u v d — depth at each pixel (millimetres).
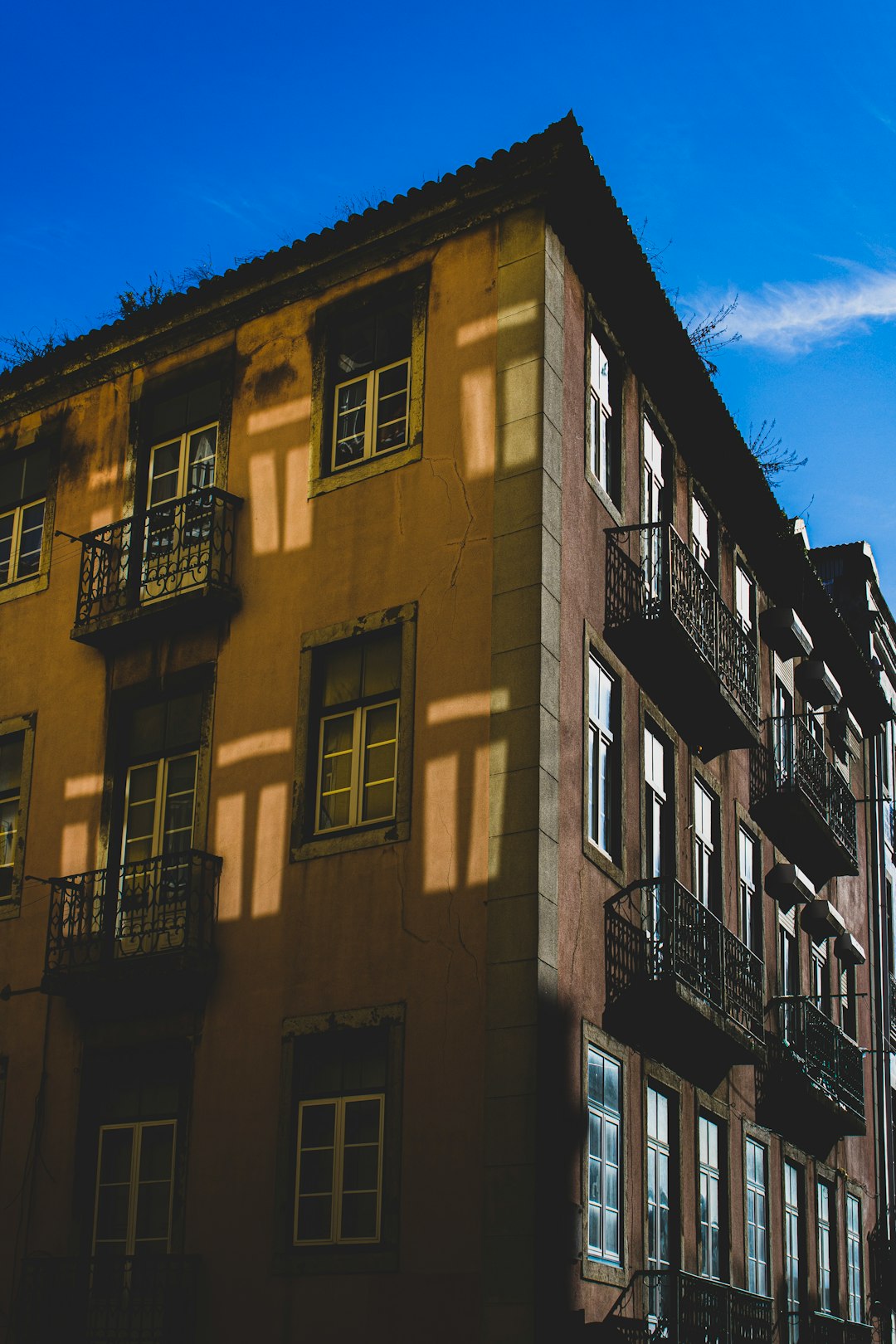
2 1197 15492
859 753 28609
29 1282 14625
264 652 15734
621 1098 14703
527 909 13289
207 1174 14258
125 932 15492
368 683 15039
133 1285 14094
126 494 17594
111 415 18141
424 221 16031
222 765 15641
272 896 14797
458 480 15023
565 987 13594
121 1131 15102
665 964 15203
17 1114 15742
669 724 17641
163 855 15344
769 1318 16922
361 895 14242
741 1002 18156
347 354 16406
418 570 14961
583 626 15148
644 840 16328
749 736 18891
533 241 15391
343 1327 12961
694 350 18312
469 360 15375
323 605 15477
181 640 16438
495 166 15500
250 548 16234
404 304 16109
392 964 13836
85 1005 15648
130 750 16562
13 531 18703
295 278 16844
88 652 17188
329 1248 13352
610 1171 14234
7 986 16391
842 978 25516
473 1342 12289
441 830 13977
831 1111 21609
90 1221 14945
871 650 29469
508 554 14469
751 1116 19234
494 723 14008
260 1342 13359
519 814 13602
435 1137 13055
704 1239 16875
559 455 15023
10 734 17531
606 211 15914
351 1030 13844
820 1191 22406
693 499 19609
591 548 15578
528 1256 12281
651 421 18281
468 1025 13234
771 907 21469
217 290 17281
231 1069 14477
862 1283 24047
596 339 16609
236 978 14734
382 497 15469
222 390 17203
